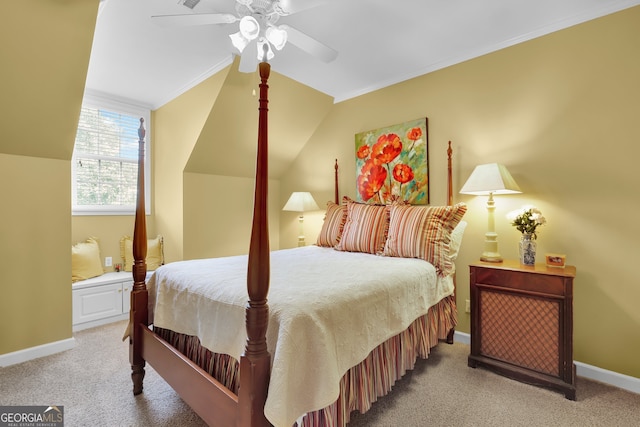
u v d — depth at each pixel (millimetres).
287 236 4207
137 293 1882
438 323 2293
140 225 1938
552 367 1879
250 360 1057
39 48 1894
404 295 1762
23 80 1971
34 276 2338
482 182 2186
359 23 2189
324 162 3748
